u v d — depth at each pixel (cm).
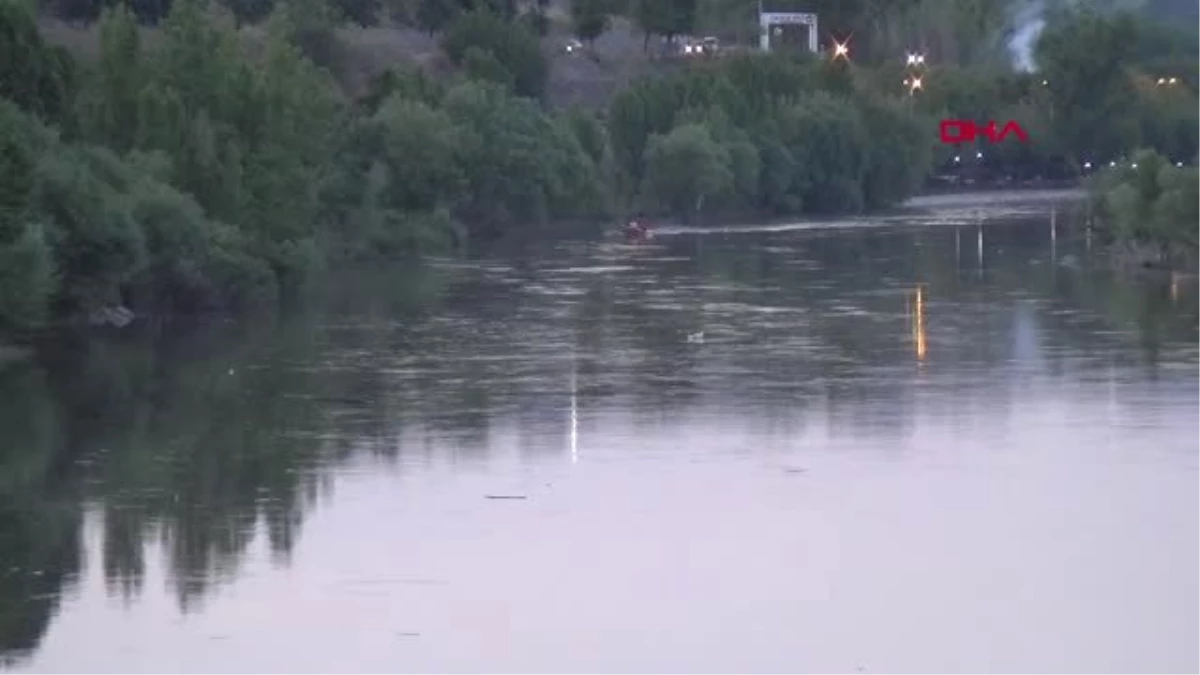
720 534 19462
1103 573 18375
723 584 18150
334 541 19300
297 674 16362
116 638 17000
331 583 18188
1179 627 17188
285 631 17138
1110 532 19450
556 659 16650
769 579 18288
